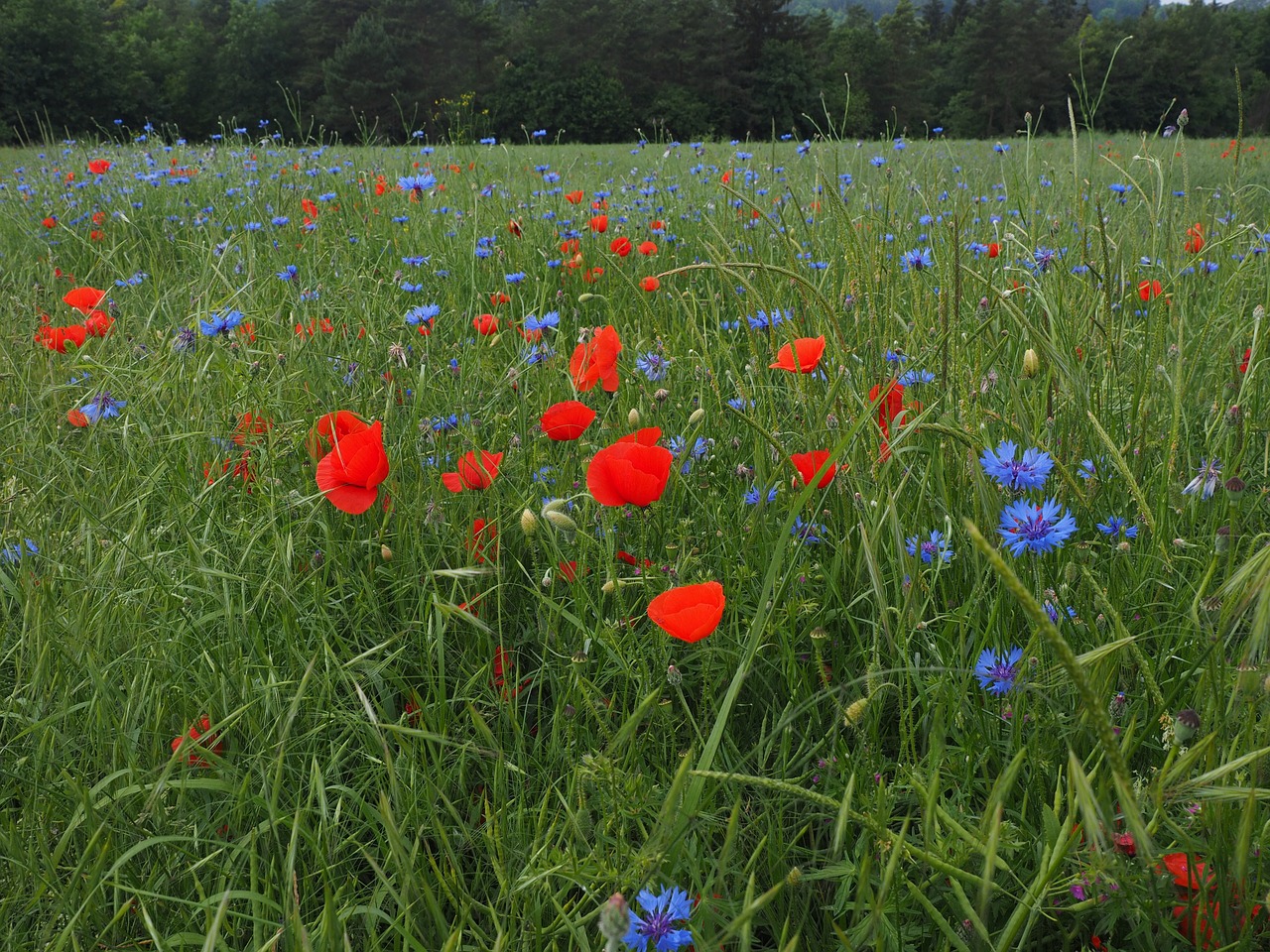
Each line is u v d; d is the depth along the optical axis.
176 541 2.09
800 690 1.60
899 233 3.17
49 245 5.46
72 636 1.70
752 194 5.39
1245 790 1.00
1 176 8.80
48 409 2.60
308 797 1.49
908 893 1.27
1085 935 1.27
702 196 6.24
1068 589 1.59
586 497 1.98
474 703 1.69
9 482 2.38
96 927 1.32
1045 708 1.41
